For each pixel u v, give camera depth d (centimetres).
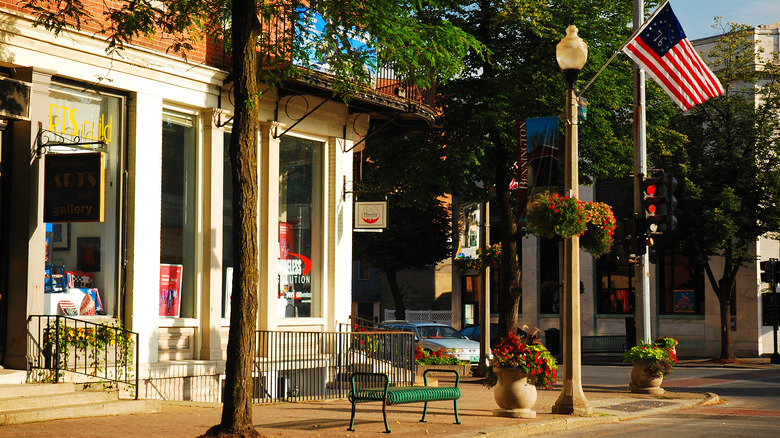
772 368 2933
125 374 1365
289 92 1695
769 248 3716
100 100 1393
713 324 3850
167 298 1512
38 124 1261
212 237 1566
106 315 1382
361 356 1812
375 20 1264
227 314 1628
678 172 3206
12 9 1237
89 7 1342
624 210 3709
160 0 1240
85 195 1234
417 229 4988
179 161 1551
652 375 1845
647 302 1859
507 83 2206
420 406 1463
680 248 3297
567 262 1389
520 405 1302
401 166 2556
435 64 1402
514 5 2152
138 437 967
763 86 3384
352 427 1101
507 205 2347
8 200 1259
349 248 1895
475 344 2709
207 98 1568
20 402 1114
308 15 1311
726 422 1351
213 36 1355
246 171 944
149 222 1444
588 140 2377
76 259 1347
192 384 1506
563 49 1388
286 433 1051
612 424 1327
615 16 2364
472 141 2302
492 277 4728
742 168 3200
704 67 1794
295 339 1664
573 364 1377
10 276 1251
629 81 2425
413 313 5288
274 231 1698
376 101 1723
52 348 1272
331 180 1869
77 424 1074
